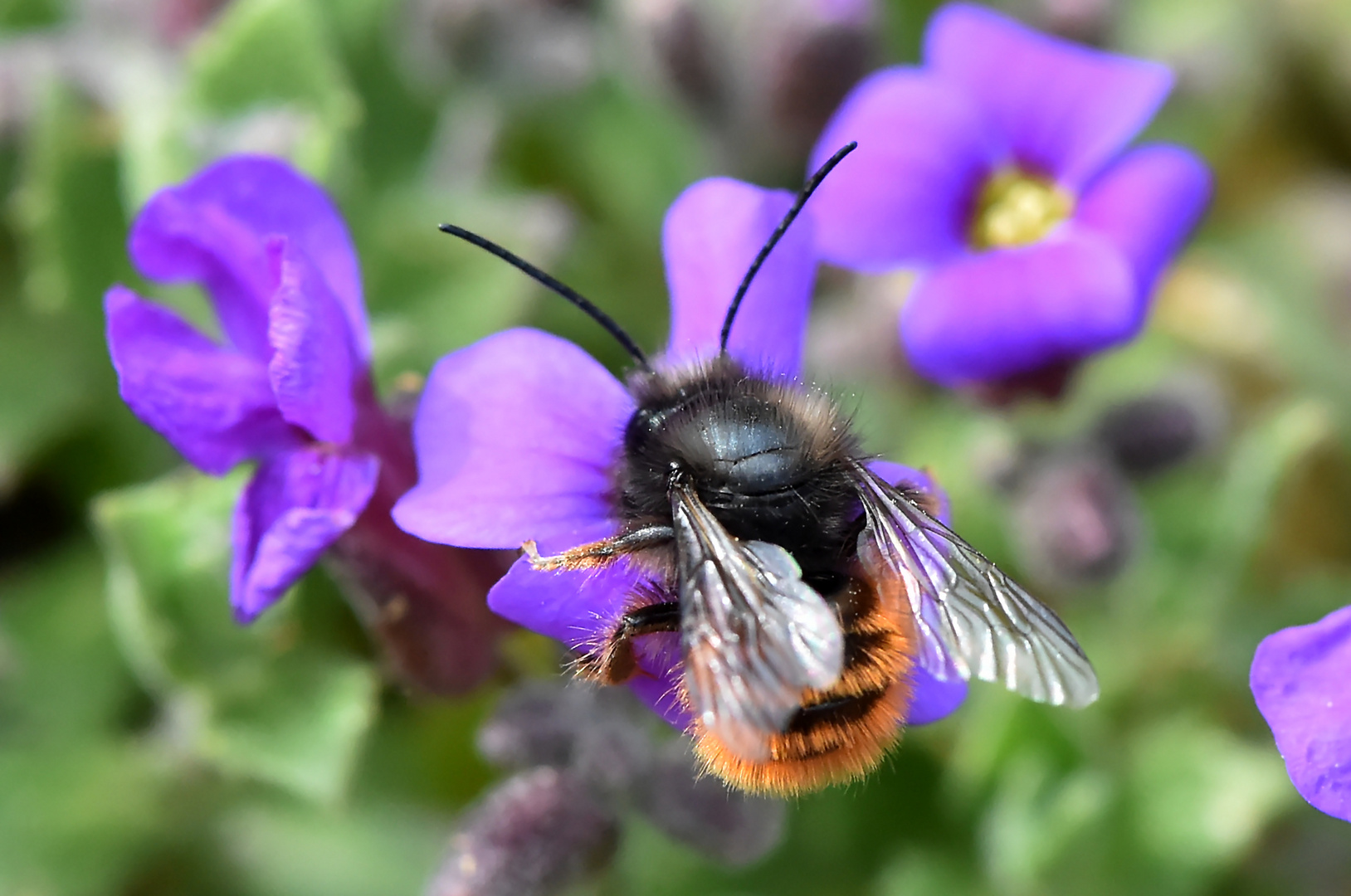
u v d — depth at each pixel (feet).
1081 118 0.41
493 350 0.35
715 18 0.46
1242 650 0.44
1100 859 0.42
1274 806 0.42
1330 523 0.48
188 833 0.45
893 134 0.41
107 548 0.46
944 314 0.40
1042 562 0.41
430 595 0.37
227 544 0.40
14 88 0.44
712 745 0.35
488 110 0.47
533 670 0.39
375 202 0.46
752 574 0.34
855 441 0.36
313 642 0.41
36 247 0.45
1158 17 0.52
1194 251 0.51
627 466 0.35
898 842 0.44
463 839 0.38
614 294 0.48
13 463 0.46
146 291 0.44
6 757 0.44
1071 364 0.41
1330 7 0.53
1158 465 0.42
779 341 0.36
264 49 0.43
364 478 0.36
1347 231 0.50
